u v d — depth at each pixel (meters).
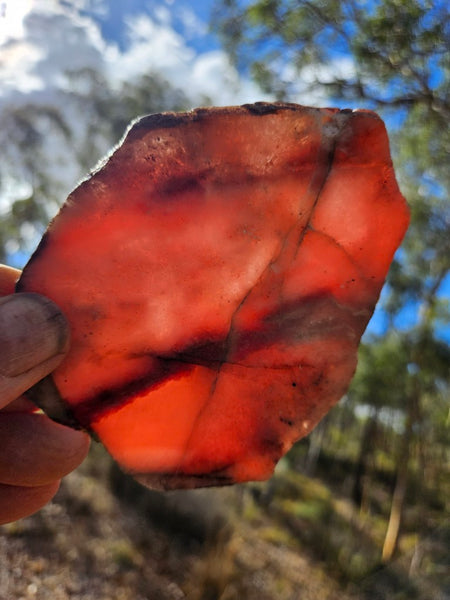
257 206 0.13
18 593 0.57
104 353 0.13
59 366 0.12
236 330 0.13
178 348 0.13
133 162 0.12
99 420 0.13
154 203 0.12
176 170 0.12
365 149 0.13
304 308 0.13
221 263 0.13
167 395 0.13
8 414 0.15
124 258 0.12
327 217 0.13
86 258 0.12
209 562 0.78
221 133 0.12
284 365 0.13
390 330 1.02
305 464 2.04
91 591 0.63
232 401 0.13
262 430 0.13
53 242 0.12
